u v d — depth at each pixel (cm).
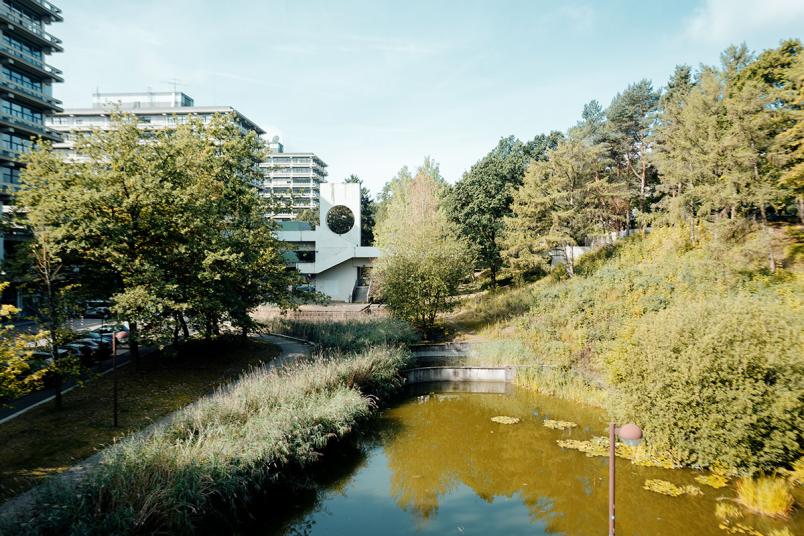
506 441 1531
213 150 2161
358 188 4834
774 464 1141
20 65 3691
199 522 884
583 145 3653
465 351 2619
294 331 2892
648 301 2288
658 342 1263
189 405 1495
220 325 2270
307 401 1416
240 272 1964
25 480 939
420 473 1324
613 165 4625
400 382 2080
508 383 2244
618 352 1443
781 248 2606
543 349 2330
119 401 1508
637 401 1301
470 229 4391
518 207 3675
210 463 949
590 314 2398
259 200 2244
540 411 1838
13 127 3544
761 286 2155
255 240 2061
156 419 1362
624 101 4269
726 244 2520
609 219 4431
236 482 958
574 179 3575
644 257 3288
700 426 1181
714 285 2272
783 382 1116
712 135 2614
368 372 1864
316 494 1195
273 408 1320
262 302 2325
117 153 1683
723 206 2580
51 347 1352
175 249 1677
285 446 1129
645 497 1088
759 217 3155
